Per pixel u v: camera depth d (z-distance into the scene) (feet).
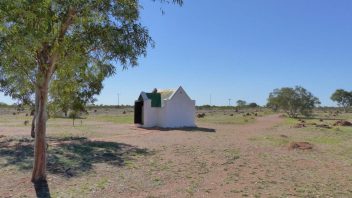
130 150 63.82
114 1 34.40
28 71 36.88
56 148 63.31
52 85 44.80
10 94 63.82
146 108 123.95
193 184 40.96
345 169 50.90
